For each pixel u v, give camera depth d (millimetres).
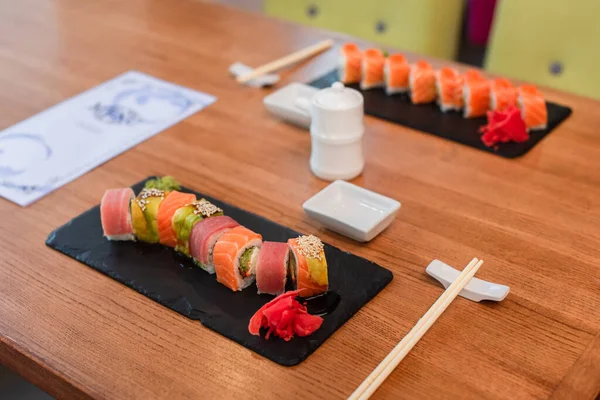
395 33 1322
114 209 736
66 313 682
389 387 610
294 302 652
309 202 777
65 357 640
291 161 884
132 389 611
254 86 1046
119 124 961
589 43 1146
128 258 735
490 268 722
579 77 1172
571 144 905
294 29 1202
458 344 644
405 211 800
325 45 1136
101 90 1040
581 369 621
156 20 1246
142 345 648
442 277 700
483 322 665
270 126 955
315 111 823
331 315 667
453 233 767
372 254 742
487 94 935
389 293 695
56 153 905
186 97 1021
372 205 782
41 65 1113
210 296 690
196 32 1202
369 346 644
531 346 642
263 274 675
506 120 891
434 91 976
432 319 656
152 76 1075
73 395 627
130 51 1147
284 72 1075
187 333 658
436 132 924
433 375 619
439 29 1285
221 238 692
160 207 729
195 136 935
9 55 1143
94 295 700
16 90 1046
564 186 834
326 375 621
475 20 1707
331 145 826
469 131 926
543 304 682
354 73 1023
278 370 625
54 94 1034
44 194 836
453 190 831
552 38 1175
